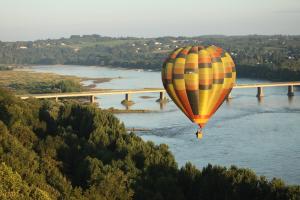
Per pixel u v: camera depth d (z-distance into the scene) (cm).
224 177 12681
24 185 11594
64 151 16038
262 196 11988
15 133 16912
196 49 13800
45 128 19088
